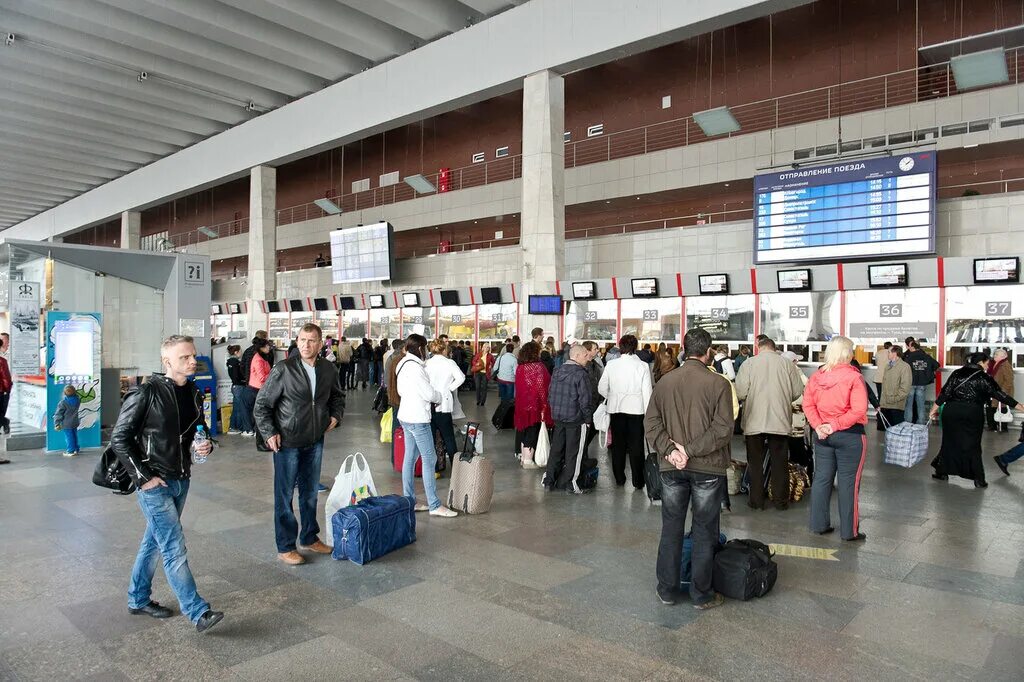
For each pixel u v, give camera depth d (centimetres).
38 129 2709
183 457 379
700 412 398
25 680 317
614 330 1820
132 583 393
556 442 730
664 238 2016
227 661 337
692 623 384
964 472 768
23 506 648
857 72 1917
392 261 2594
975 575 466
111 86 2244
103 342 1145
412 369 615
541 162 1672
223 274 4216
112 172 3475
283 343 2852
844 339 557
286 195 3688
